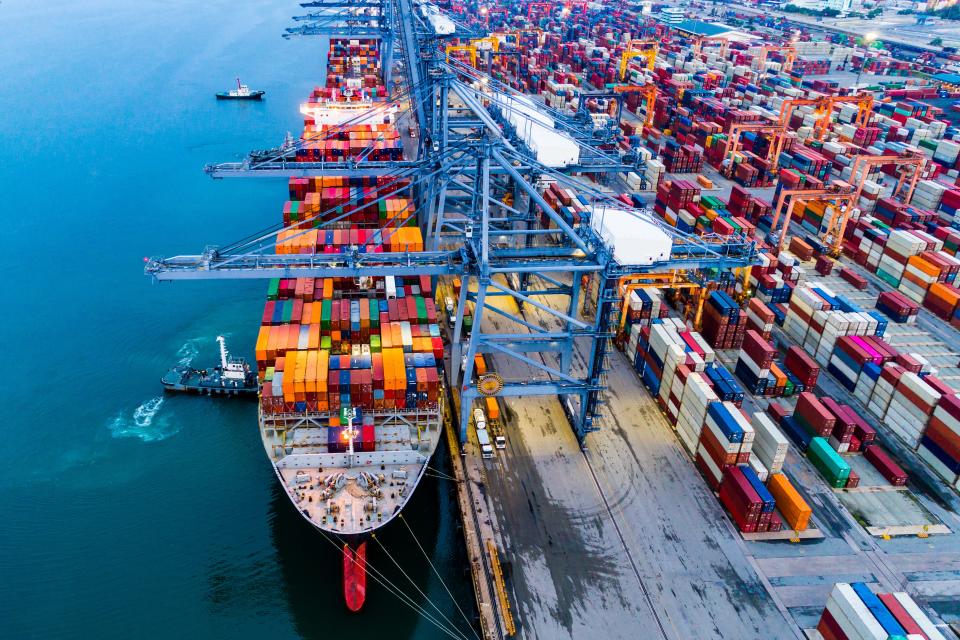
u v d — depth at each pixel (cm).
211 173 7169
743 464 4644
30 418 5709
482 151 5397
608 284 4781
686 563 4212
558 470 4938
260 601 4178
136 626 4038
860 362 5734
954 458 4850
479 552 4262
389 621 4022
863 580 4119
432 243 7212
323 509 4206
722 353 6356
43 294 7594
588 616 3866
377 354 5028
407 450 4581
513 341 5572
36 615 4094
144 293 7638
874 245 8012
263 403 4684
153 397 5972
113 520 4747
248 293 7681
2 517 4756
